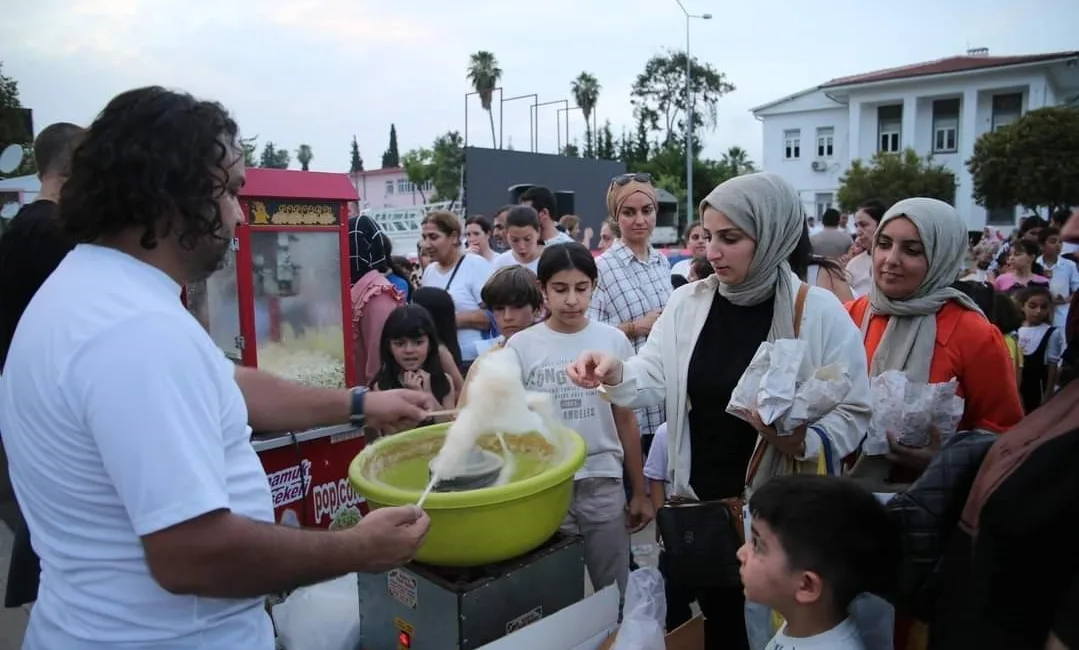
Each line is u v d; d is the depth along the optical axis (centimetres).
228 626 124
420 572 171
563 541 186
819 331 187
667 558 192
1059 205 2159
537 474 168
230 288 302
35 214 257
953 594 121
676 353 207
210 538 105
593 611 176
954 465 143
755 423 168
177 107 116
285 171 307
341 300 332
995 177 2228
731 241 189
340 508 311
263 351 304
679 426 204
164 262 121
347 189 326
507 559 173
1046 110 2161
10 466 124
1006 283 610
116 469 104
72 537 114
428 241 502
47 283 119
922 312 215
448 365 359
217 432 113
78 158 116
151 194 111
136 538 113
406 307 327
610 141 5466
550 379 257
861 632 160
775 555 144
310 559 116
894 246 217
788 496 145
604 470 255
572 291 260
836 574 140
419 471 188
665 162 4175
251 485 125
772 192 187
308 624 201
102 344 105
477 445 187
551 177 2236
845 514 140
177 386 106
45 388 109
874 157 2767
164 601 116
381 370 329
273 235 304
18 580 252
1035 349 488
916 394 197
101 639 115
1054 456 100
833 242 624
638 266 379
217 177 118
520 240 479
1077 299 130
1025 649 101
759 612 180
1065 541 97
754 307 200
